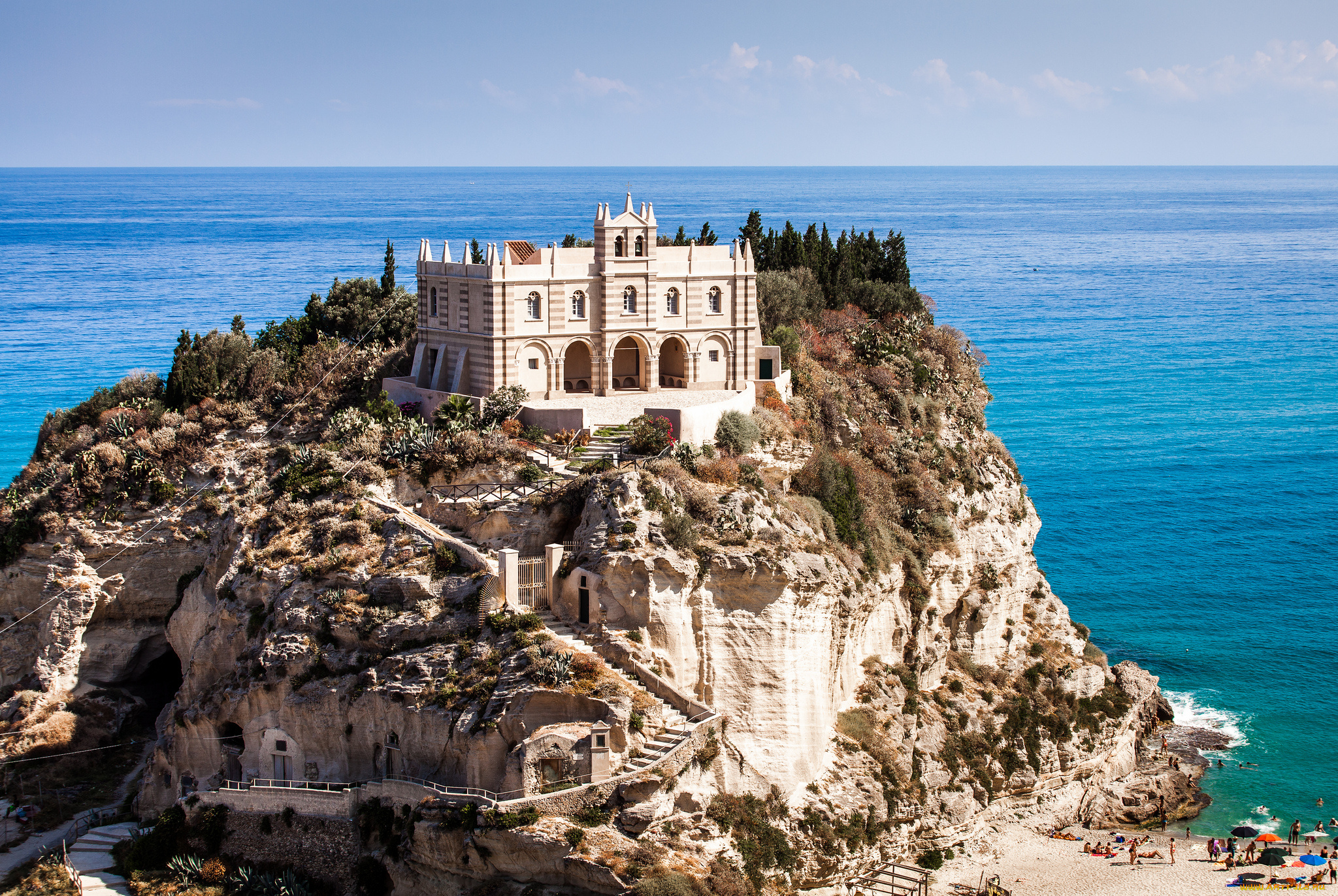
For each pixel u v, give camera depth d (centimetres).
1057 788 11056
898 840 9788
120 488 11250
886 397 12738
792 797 9231
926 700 11038
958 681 11425
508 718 8238
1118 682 12281
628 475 9331
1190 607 14862
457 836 7975
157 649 11338
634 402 11006
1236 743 11925
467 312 11138
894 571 10894
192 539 11075
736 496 9519
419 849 8138
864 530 10681
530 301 10975
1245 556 16488
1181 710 12562
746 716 9169
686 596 9031
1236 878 9675
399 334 13475
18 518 11238
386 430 10719
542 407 10712
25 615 11125
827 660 9625
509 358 10919
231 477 11238
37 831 9500
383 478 10244
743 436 10575
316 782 8988
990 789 10650
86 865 8869
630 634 8856
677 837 8200
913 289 15338
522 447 10212
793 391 12075
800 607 9256
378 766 8844
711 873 8069
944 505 11881
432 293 11625
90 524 11138
